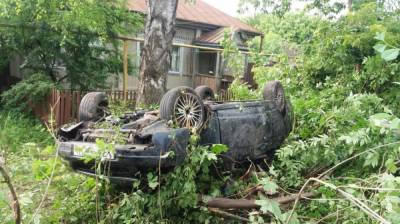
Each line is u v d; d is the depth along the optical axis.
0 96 9.88
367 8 7.84
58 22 9.25
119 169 3.49
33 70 10.23
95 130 3.92
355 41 7.06
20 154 5.58
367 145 3.99
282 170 4.63
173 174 3.49
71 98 8.55
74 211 3.86
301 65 7.96
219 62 17.50
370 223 2.92
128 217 3.57
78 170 3.76
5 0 8.91
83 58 10.54
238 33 18.56
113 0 10.36
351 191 3.03
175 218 3.77
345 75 7.18
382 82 6.36
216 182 3.98
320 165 4.68
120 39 11.05
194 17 18.20
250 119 4.73
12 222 3.34
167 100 3.83
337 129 4.72
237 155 4.51
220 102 4.82
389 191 2.40
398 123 2.11
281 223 3.05
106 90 10.98
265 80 7.75
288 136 5.57
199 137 3.85
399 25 7.52
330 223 3.42
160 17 7.56
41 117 8.97
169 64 7.82
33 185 4.35
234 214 3.88
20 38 9.83
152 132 3.59
